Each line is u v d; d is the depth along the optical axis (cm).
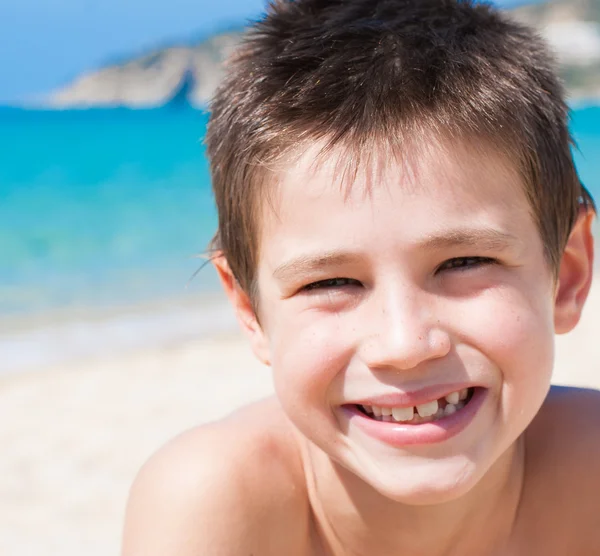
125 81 17788
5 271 1117
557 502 226
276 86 207
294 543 218
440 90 194
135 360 709
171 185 2150
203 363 701
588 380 604
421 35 214
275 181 190
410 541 214
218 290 998
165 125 5278
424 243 174
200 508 205
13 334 789
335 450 191
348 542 219
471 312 177
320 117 191
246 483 212
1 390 627
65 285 1025
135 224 1556
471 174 181
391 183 176
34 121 5850
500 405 183
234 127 214
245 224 207
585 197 229
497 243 179
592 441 230
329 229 179
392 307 174
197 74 18038
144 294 977
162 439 527
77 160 2697
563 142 219
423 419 181
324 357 183
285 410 196
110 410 582
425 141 181
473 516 214
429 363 176
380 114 187
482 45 216
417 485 180
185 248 1304
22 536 398
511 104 198
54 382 648
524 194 191
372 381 179
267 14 241
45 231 1472
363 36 215
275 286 193
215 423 233
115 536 399
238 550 206
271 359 204
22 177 2273
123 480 465
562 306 218
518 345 180
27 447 514
